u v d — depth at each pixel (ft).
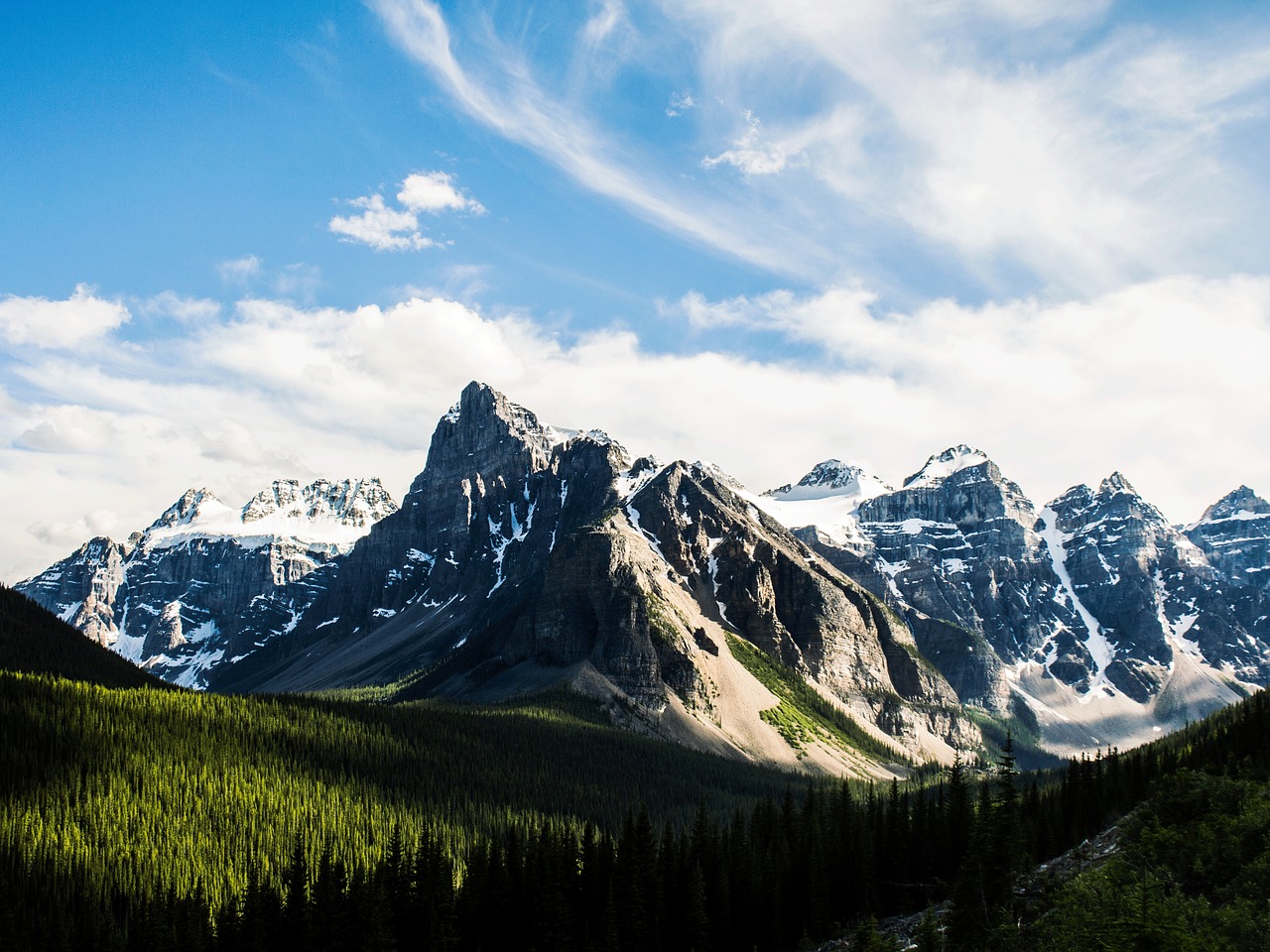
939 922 512.22
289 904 560.61
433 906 563.89
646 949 562.25
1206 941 391.45
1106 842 551.18
